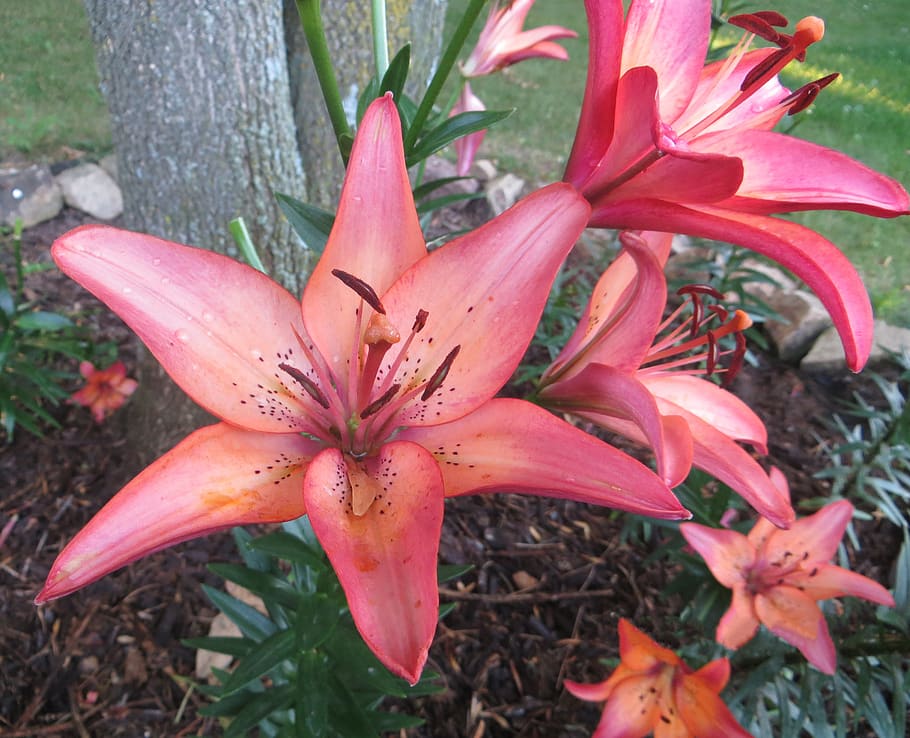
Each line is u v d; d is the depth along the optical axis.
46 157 0.83
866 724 0.46
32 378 0.54
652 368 0.24
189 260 0.18
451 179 0.29
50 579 0.14
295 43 0.51
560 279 0.62
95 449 0.58
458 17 0.97
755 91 0.20
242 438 0.18
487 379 0.18
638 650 0.33
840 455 0.62
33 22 1.06
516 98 1.02
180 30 0.41
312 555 0.26
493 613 0.50
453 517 0.56
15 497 0.53
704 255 0.73
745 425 0.24
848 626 0.46
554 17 1.07
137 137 0.45
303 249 0.52
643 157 0.17
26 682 0.44
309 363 0.19
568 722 0.44
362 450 0.19
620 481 0.16
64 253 0.16
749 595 0.36
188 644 0.32
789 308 0.73
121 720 0.42
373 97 0.22
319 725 0.25
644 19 0.19
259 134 0.46
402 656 0.14
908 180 0.69
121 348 0.65
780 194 0.18
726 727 0.32
